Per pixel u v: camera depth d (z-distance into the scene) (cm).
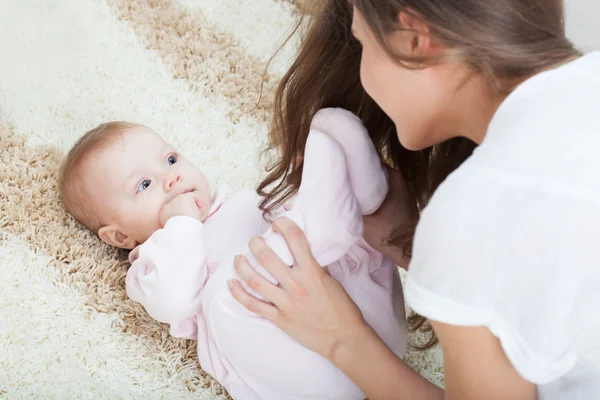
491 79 68
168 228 119
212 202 136
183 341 123
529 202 61
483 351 69
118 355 120
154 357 121
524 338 65
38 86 155
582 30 145
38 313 121
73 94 154
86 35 164
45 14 167
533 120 64
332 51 95
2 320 119
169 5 172
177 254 116
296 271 96
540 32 68
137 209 127
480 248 63
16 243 129
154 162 131
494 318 65
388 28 68
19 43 162
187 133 151
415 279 67
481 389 72
